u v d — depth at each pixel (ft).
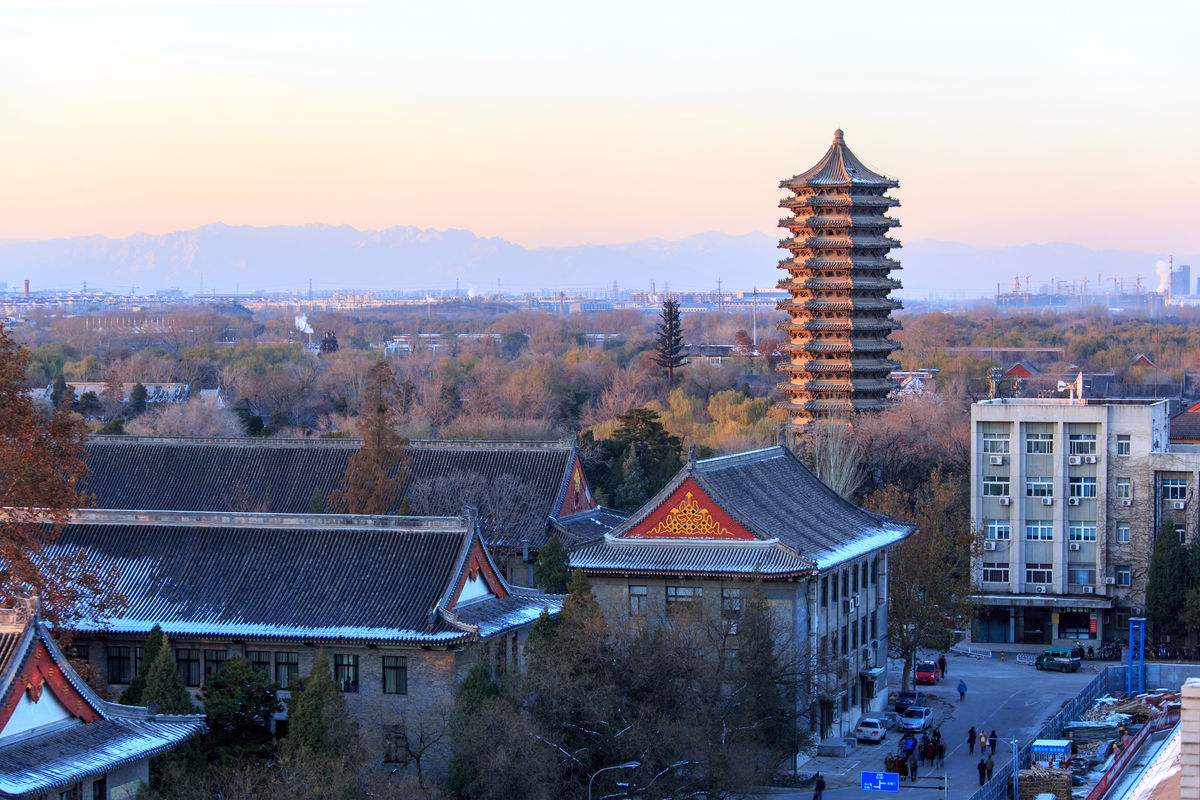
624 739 372.79
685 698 397.19
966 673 599.57
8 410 352.28
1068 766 433.48
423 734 374.02
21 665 283.18
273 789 315.17
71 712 297.94
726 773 378.53
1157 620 621.31
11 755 279.28
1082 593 653.30
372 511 559.38
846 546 493.36
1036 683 579.07
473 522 410.31
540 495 566.77
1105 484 649.20
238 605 399.85
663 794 373.61
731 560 458.91
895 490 617.21
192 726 317.22
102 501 588.50
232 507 577.43
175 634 392.88
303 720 331.16
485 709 352.49
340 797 316.60
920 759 465.47
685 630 418.51
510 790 347.15
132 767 304.71
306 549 413.18
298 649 393.09
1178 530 645.10
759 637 415.64
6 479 352.90
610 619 431.43
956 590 562.25
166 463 600.39
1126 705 516.32
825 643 478.18
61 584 378.53
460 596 401.70
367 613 392.27
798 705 446.19
